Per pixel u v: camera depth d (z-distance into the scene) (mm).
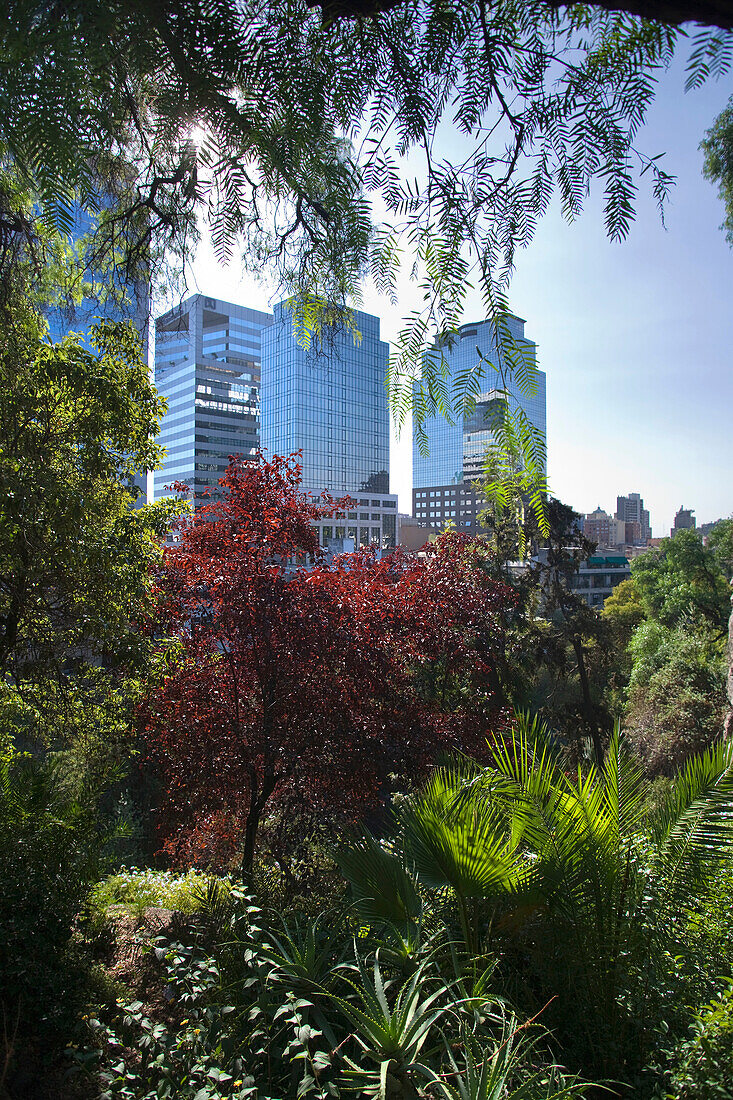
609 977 3045
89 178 1134
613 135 1229
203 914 4141
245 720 6699
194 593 6840
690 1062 2453
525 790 3334
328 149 1389
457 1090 2373
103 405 5270
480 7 1245
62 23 1021
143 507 6988
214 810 6754
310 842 6379
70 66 1028
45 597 5992
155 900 5453
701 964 3121
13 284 2252
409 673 7527
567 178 1284
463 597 8367
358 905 3457
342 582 7477
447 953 3320
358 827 5445
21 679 6438
